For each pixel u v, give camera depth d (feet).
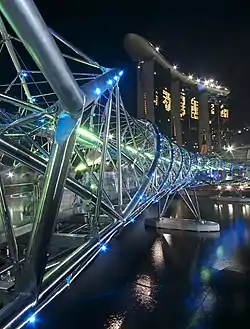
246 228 157.89
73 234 37.88
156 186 68.95
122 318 73.92
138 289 89.61
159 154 61.00
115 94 34.91
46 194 13.74
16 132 37.22
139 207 48.65
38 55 8.98
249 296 83.56
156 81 570.46
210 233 149.79
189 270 103.09
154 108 547.90
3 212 17.81
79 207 54.19
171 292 86.94
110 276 97.76
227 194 277.64
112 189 74.02
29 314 14.43
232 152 378.12
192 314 75.51
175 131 610.24
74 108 12.02
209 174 219.82
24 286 14.25
